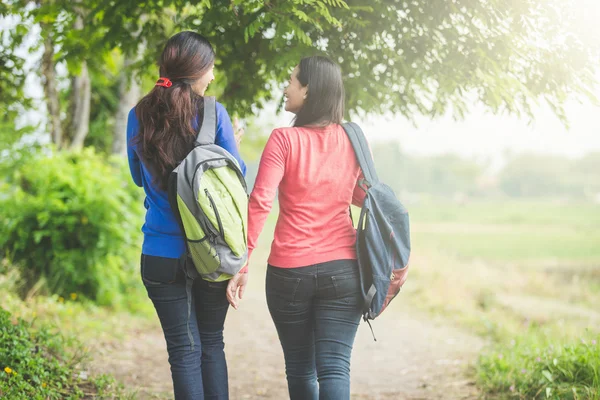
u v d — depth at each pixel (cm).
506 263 2288
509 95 366
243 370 529
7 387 307
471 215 8606
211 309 258
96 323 606
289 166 243
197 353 249
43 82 762
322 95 248
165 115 239
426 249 1922
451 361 572
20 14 435
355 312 247
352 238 250
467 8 342
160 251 242
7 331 364
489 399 395
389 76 393
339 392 237
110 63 503
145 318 714
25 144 725
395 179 14200
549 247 3747
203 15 368
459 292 1084
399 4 354
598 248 3662
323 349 243
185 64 248
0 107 499
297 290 242
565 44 354
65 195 688
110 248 696
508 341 630
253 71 398
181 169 233
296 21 332
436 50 372
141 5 394
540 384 378
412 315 912
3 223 682
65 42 435
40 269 694
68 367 389
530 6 337
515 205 11212
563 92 373
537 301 1121
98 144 1139
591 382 368
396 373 533
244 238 241
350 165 250
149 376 454
